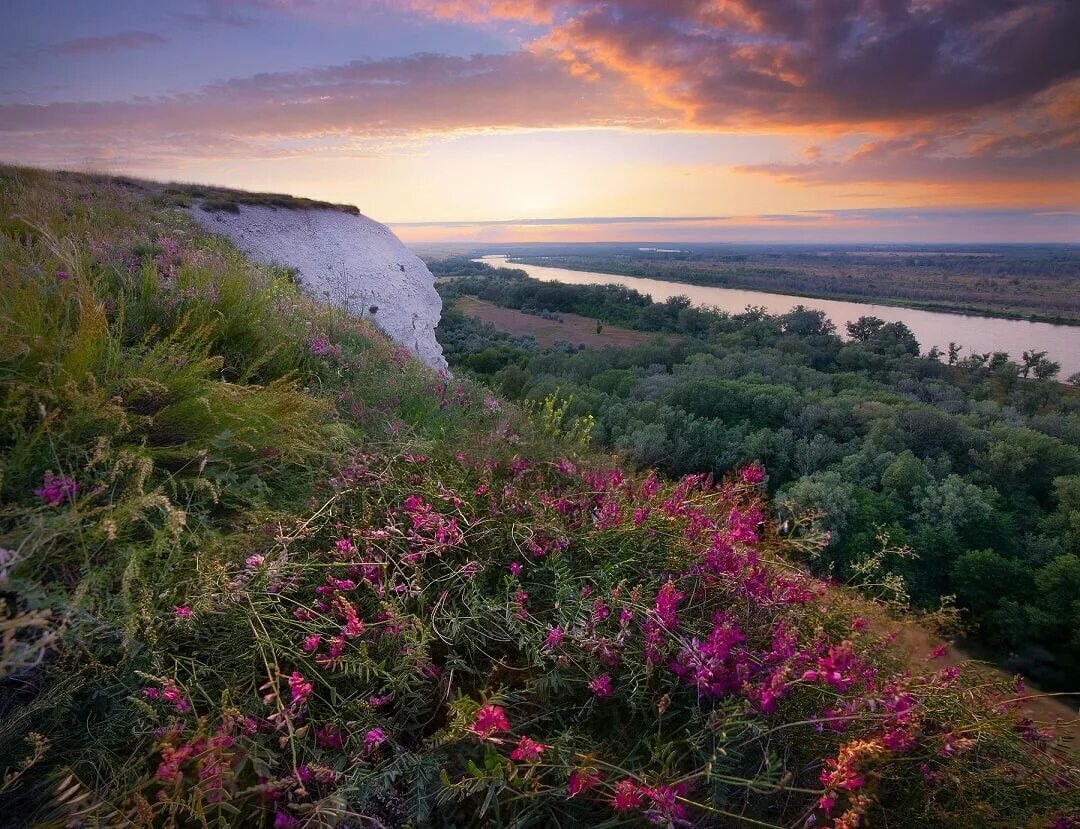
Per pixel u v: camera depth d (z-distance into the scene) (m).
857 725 1.61
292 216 15.48
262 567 1.93
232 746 1.42
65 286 3.03
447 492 2.51
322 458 2.90
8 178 9.82
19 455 1.99
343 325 6.20
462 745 1.62
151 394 2.62
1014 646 8.15
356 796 1.43
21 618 1.33
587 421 3.99
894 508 27.25
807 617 2.05
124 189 13.27
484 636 1.93
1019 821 1.50
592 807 1.50
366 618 1.93
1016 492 33.09
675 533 2.42
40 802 1.32
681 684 1.73
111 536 1.68
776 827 1.36
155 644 1.64
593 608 1.89
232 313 4.07
